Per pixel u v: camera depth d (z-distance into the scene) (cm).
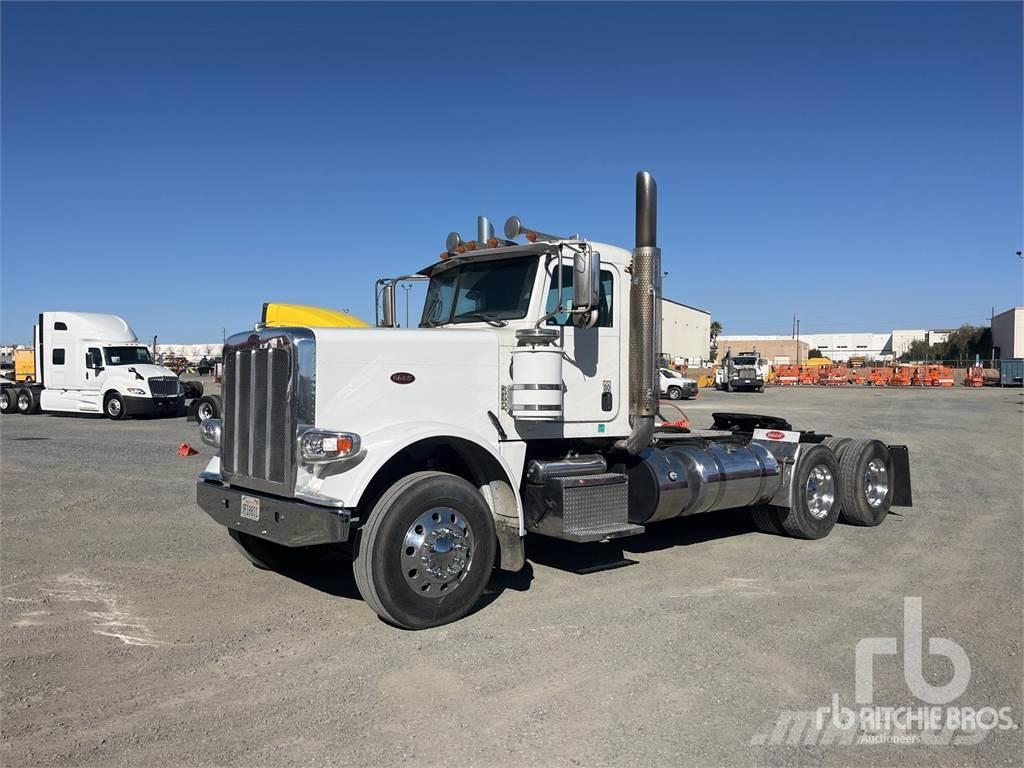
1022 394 4531
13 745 366
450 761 353
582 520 613
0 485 1116
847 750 367
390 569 506
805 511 802
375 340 551
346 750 363
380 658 476
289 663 468
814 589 632
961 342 9712
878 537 837
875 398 4022
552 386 587
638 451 672
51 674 451
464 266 677
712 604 588
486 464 576
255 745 367
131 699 418
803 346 11850
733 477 752
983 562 726
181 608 575
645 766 350
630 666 464
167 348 11669
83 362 2562
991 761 358
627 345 675
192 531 830
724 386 5116
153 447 1636
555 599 598
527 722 392
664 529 875
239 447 576
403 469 572
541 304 617
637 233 662
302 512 506
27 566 687
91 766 348
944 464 1458
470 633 520
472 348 591
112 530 833
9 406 2794
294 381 524
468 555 541
